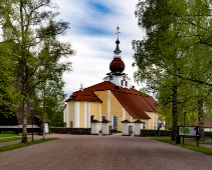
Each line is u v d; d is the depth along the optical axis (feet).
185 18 55.47
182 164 45.03
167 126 261.44
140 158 51.60
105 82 239.30
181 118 143.13
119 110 215.51
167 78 91.20
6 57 66.69
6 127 163.32
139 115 218.38
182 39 57.36
